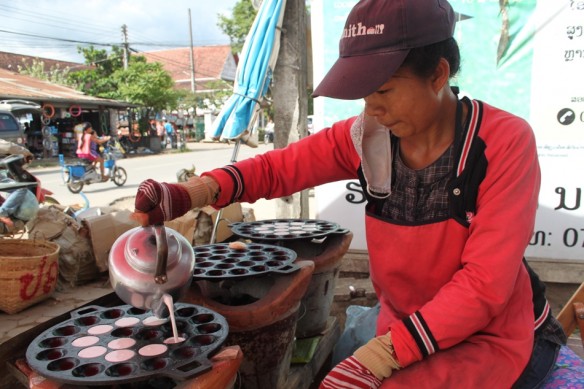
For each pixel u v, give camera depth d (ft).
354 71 3.17
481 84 9.94
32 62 92.79
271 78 10.97
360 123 3.91
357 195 10.78
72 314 4.50
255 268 5.44
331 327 7.37
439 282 3.72
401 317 4.09
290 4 10.76
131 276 3.63
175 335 3.87
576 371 4.00
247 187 4.26
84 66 96.27
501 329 3.59
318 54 10.54
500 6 9.64
